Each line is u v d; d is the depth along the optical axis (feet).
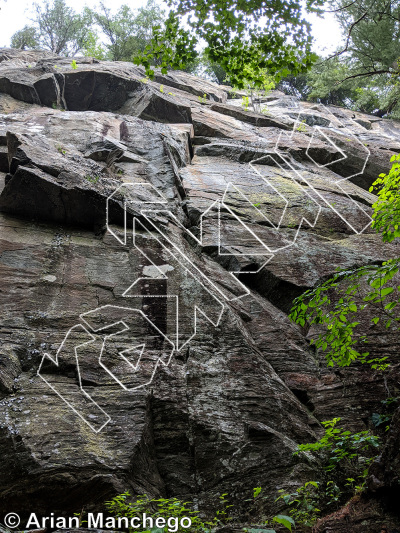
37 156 25.61
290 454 15.85
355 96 83.66
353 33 63.36
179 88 58.39
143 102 45.21
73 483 13.78
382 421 17.97
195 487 15.44
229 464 15.79
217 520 14.11
